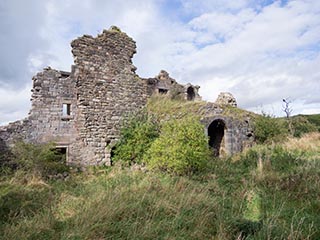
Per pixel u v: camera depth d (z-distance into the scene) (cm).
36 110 1301
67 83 1405
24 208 671
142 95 1712
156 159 1075
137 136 1395
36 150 1145
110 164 1471
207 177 985
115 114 1555
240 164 1194
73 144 1383
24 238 499
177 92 2072
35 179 1007
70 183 1008
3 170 1116
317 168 915
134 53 1705
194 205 635
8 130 1224
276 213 618
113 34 1616
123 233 509
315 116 2675
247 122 1650
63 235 505
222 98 1958
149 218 566
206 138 1138
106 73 1553
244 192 765
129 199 664
